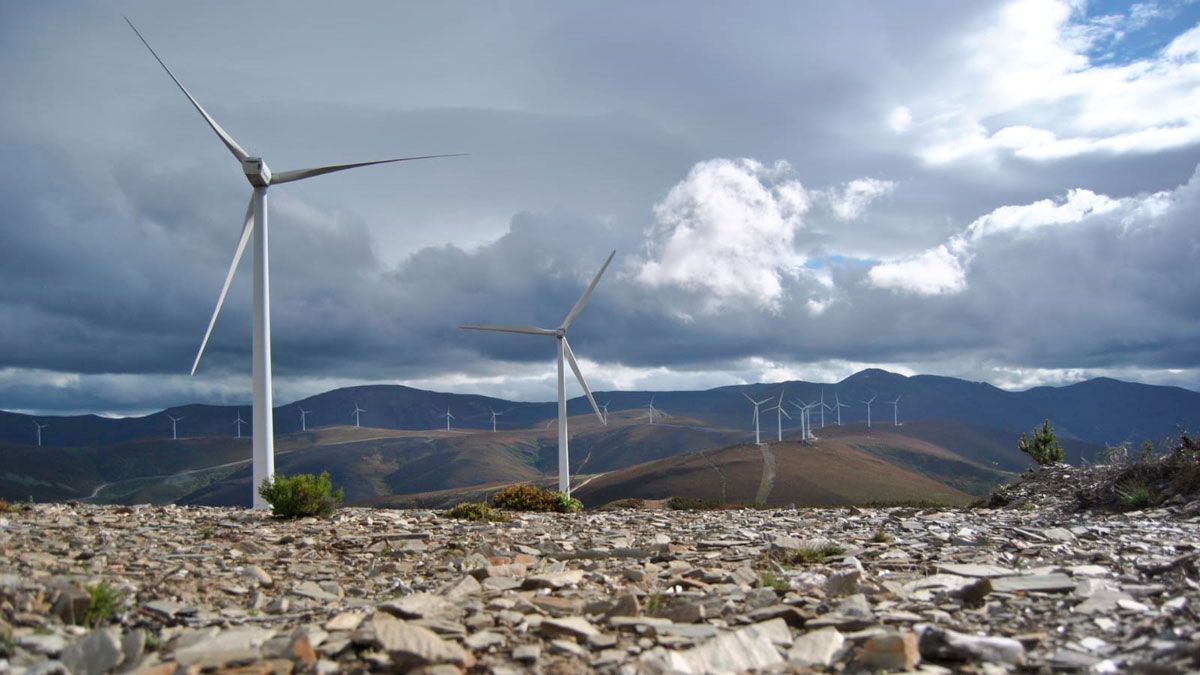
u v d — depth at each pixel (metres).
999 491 37.06
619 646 9.52
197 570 15.07
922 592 12.45
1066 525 22.27
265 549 18.53
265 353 35.56
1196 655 8.27
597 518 28.94
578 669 8.52
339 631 10.07
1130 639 9.51
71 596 10.59
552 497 34.84
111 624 10.70
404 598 11.54
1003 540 18.56
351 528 23.27
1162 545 17.05
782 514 30.48
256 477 34.62
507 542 20.52
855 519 26.81
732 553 17.91
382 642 8.80
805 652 9.13
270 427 35.06
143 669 8.04
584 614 11.23
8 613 9.84
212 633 10.02
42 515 24.44
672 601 12.00
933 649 8.98
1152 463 28.78
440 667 8.30
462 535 22.12
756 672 8.60
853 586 12.48
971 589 11.75
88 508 27.83
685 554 17.86
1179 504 24.95
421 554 18.45
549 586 13.36
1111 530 20.14
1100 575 13.49
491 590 13.03
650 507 42.47
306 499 27.08
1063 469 35.91
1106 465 33.03
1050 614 10.97
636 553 18.08
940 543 18.69
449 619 10.76
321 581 14.97
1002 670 8.59
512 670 8.47
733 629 10.22
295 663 8.61
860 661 8.76
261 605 12.60
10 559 14.52
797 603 11.90
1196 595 11.39
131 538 19.44
